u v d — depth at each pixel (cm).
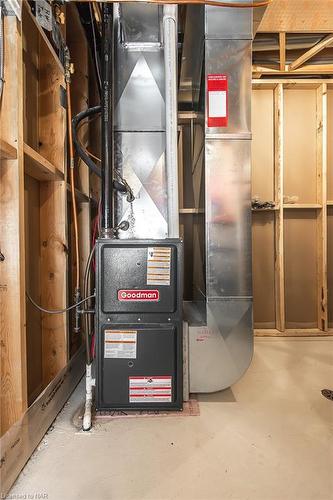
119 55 174
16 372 111
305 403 154
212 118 157
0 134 109
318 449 119
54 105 161
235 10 155
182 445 122
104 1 140
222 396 161
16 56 110
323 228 267
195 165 217
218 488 100
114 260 143
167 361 143
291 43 250
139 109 176
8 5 108
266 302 274
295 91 273
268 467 109
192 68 199
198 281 210
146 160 177
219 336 155
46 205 162
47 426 133
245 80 157
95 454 117
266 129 273
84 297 155
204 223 168
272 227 274
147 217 178
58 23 151
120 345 143
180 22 213
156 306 144
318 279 272
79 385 181
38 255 160
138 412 145
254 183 274
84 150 177
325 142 265
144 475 106
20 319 112
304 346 239
